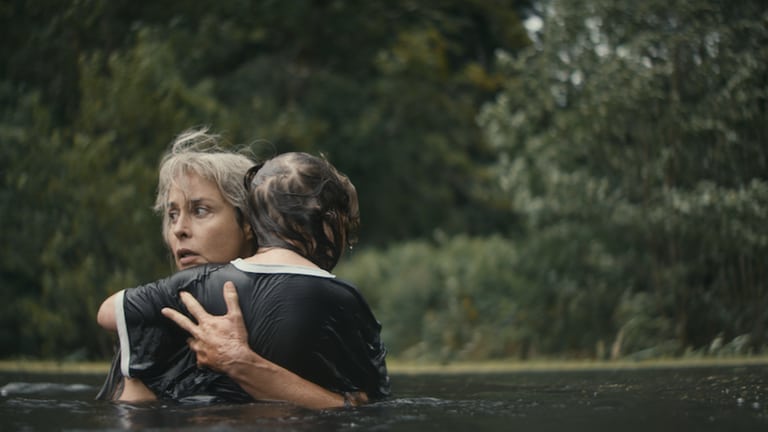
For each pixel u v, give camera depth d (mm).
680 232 5016
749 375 2215
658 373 2449
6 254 5832
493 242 7211
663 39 4992
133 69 6348
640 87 5000
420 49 10836
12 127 6031
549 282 5945
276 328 1597
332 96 11445
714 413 1319
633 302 5383
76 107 6531
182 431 1134
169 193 1913
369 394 1705
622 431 1132
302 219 1743
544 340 5652
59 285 5699
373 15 10883
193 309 1624
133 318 1662
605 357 5234
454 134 11945
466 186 12148
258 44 11055
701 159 4898
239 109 9969
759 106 4605
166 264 5867
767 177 4633
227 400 1594
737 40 4641
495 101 12070
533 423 1234
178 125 6293
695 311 4973
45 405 1567
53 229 5852
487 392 1949
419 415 1359
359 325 1700
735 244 4660
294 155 1814
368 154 11586
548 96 5762
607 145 5469
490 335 5984
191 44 8680
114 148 5996
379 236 11703
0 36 6484
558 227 5859
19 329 6172
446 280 6805
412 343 6480
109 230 5762
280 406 1508
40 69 6539
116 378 1752
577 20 5613
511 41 10867
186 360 1660
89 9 6527
